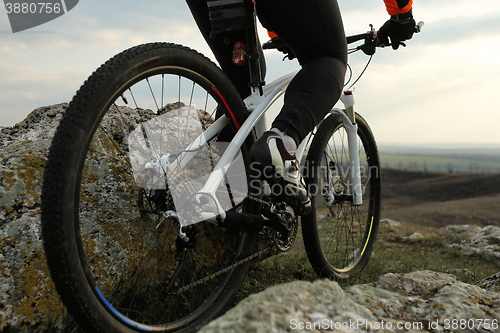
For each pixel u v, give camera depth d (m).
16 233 1.40
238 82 1.87
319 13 1.47
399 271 3.42
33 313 1.30
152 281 1.68
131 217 1.72
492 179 199.12
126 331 1.11
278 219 1.79
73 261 0.94
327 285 1.22
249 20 1.46
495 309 1.34
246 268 1.76
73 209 0.95
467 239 7.99
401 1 1.68
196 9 1.65
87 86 1.03
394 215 129.50
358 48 2.01
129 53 1.16
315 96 1.49
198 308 1.47
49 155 0.94
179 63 1.35
